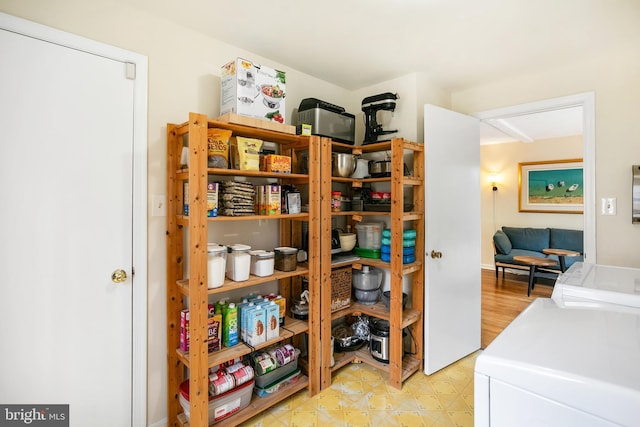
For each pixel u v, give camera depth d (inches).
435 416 75.9
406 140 92.4
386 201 95.1
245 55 85.4
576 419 29.3
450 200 99.2
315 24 73.1
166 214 70.8
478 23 71.9
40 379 57.5
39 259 57.0
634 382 28.3
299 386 81.8
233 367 73.5
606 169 87.7
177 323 71.6
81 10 60.2
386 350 92.9
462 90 113.7
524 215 227.1
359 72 99.5
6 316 54.2
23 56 54.8
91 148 61.8
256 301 78.9
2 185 53.5
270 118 75.9
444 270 97.3
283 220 92.0
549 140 216.2
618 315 43.8
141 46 67.5
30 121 55.7
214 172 66.3
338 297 95.3
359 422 73.7
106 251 63.9
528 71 98.0
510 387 32.8
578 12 67.1
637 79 83.2
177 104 73.0
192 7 66.6
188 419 69.6
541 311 46.4
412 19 70.3
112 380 65.1
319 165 83.7
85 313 61.8
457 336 102.1
